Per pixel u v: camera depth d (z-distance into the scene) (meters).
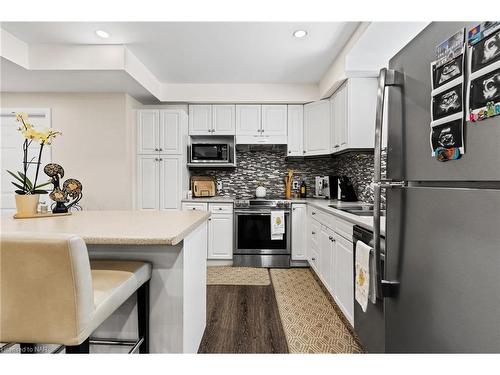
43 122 3.50
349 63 2.76
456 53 0.79
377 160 1.18
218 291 2.90
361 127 3.00
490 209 0.69
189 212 2.13
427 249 0.93
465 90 0.76
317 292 2.88
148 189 3.73
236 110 4.02
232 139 4.22
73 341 0.94
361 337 1.75
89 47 2.79
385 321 1.21
